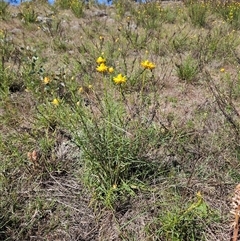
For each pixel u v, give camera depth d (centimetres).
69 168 232
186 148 243
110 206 194
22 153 238
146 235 183
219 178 218
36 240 184
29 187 214
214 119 283
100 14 775
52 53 486
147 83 347
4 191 204
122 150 203
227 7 800
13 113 286
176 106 333
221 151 233
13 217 188
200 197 171
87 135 199
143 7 782
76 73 376
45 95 303
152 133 236
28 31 589
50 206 202
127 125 224
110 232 188
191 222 179
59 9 784
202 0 912
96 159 201
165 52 503
